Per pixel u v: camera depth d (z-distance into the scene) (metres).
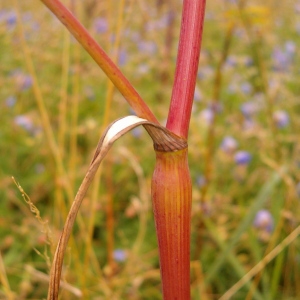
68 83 0.51
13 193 0.36
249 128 0.40
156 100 0.50
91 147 0.41
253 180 0.35
